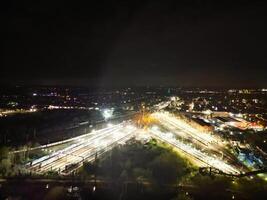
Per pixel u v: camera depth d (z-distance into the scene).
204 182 105.94
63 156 132.50
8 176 103.19
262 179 113.25
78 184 100.12
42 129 193.12
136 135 182.00
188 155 142.00
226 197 98.12
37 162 122.81
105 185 100.50
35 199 91.44
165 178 109.19
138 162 123.25
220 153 152.12
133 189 99.94
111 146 152.25
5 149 130.88
